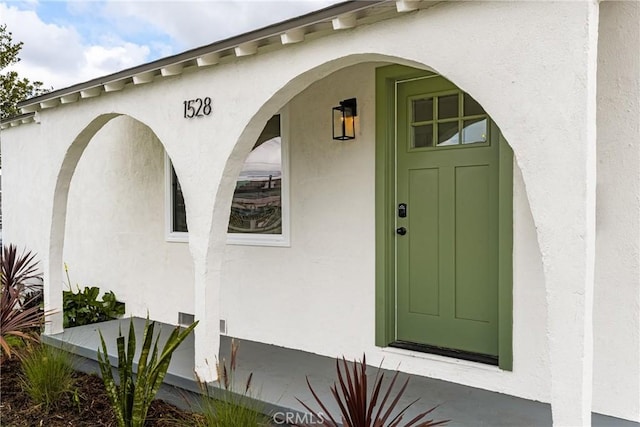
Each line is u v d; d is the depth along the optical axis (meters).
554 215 2.13
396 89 3.79
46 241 5.04
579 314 2.08
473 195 3.46
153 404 3.71
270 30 3.00
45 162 5.06
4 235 7.59
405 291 3.81
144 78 3.89
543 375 3.06
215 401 3.10
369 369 3.73
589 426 2.13
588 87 2.04
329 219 4.10
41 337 4.96
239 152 3.45
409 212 3.76
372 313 3.85
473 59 2.35
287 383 3.46
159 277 5.64
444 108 3.59
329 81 4.05
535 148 2.18
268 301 4.55
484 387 3.28
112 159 6.15
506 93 2.25
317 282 4.20
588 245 2.07
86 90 4.34
